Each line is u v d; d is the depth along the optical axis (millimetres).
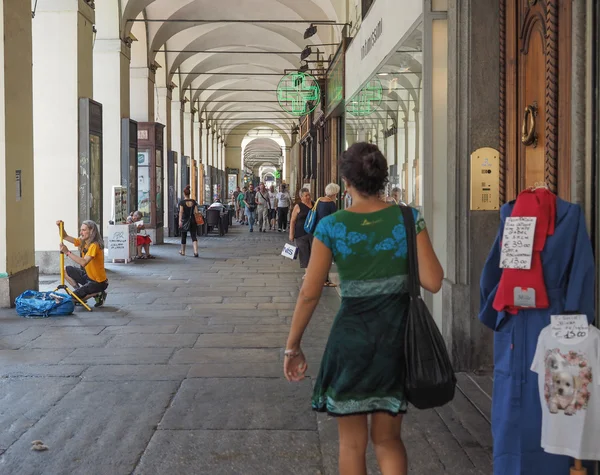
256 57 31172
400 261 2967
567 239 3258
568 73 4074
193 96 36094
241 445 4344
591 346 3121
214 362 6445
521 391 3365
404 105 7812
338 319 2990
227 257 16984
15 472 3914
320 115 22719
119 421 4785
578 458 3119
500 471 3414
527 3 4977
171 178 25328
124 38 18062
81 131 13562
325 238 2988
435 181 6496
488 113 5727
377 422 3006
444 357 2916
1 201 9383
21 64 9930
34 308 8664
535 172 4762
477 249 5812
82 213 13625
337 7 18750
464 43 5738
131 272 13656
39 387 5594
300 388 5602
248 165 98375
